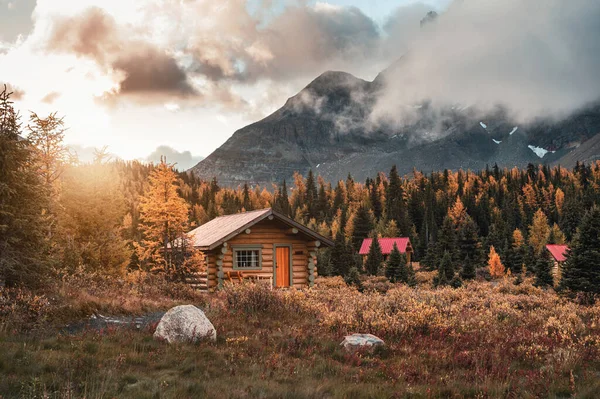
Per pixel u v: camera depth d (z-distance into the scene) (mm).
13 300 11812
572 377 9000
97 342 10391
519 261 67562
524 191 171000
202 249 27609
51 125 23906
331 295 21016
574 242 30859
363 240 99312
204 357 10133
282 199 176500
